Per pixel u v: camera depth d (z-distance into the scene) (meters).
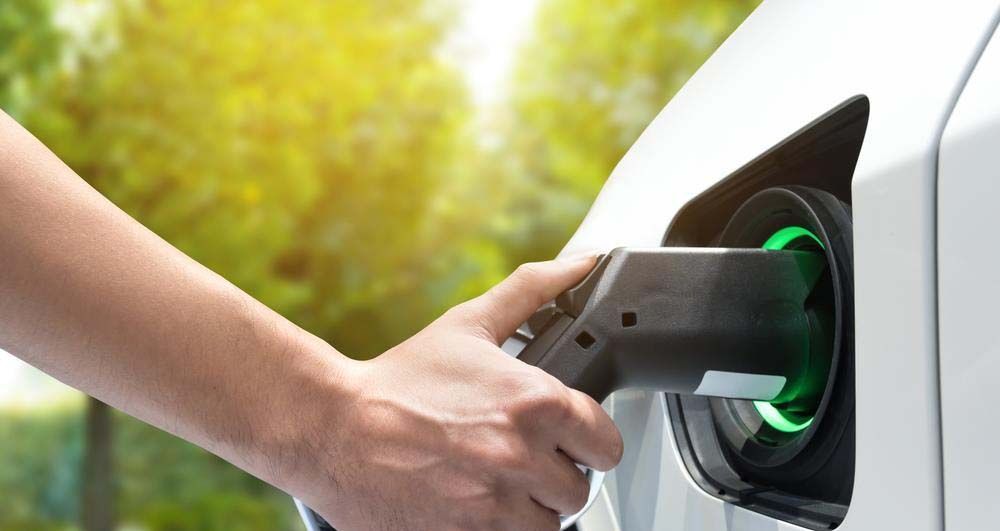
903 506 0.51
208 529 9.19
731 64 0.88
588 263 0.73
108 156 6.91
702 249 0.66
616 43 9.68
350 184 8.57
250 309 0.68
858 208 0.55
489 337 0.70
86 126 6.89
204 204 7.23
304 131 7.82
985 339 0.46
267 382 0.66
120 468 8.98
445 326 0.70
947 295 0.48
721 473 0.74
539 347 0.67
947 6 0.56
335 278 8.85
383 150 8.55
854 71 0.63
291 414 0.66
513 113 9.91
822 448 0.65
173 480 9.17
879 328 0.53
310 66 7.69
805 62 0.72
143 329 0.65
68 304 0.65
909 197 0.51
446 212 9.34
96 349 0.66
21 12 6.40
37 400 9.55
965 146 0.48
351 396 0.66
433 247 9.27
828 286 0.66
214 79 7.18
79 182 0.67
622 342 0.65
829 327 0.66
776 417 0.72
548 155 10.09
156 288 0.66
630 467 0.85
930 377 0.49
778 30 0.81
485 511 0.63
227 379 0.66
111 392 0.68
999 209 0.45
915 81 0.55
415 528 0.65
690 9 9.38
